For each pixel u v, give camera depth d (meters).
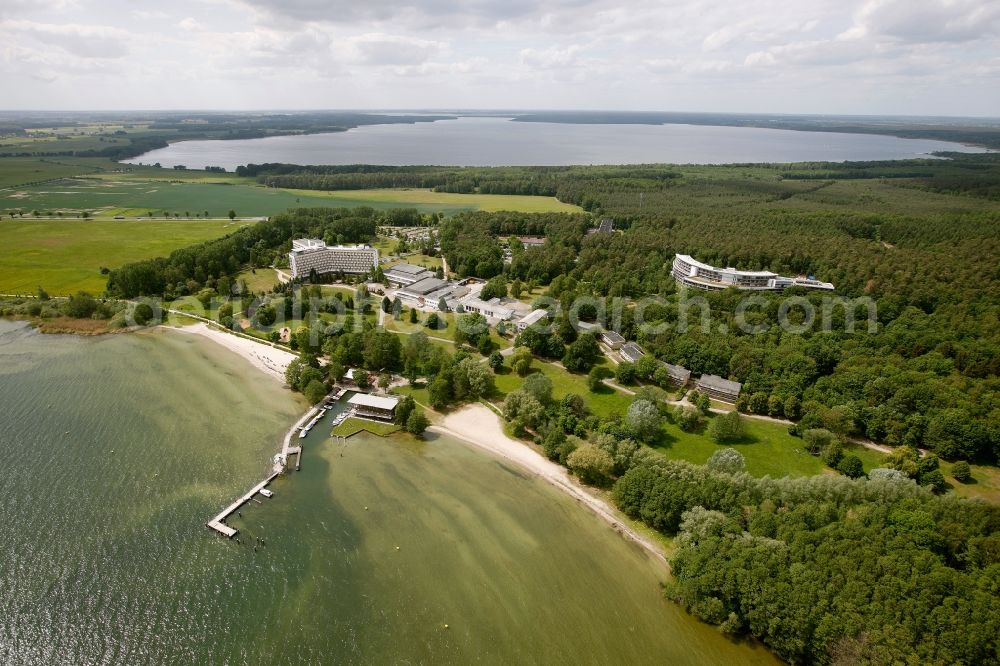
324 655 95.31
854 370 174.25
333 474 142.50
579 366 198.00
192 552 115.06
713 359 189.88
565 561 117.81
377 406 166.25
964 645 82.69
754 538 107.56
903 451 146.38
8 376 183.00
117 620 99.75
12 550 112.94
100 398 171.62
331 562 114.69
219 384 184.12
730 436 159.25
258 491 134.38
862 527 105.12
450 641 98.94
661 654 98.06
